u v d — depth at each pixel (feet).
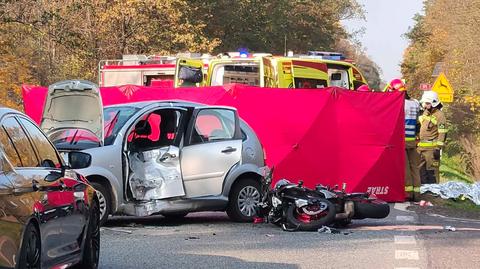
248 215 40.55
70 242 23.15
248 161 40.55
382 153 50.70
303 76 66.59
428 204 50.44
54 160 23.85
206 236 35.42
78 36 84.84
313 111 48.93
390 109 51.11
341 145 49.70
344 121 49.78
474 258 29.71
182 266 27.55
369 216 38.27
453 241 34.12
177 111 39.04
